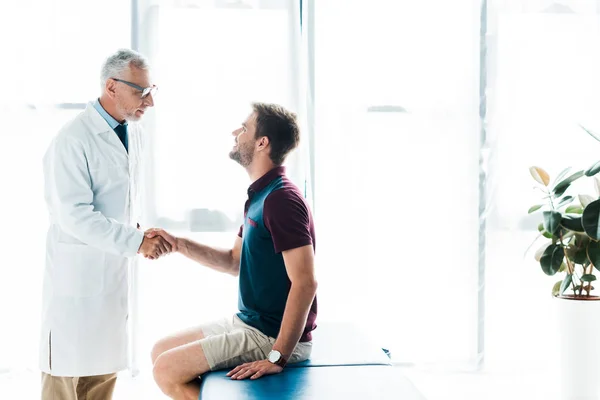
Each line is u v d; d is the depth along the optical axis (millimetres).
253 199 2570
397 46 3752
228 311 3740
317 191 3771
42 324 2693
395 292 3842
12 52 3566
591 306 3389
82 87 3621
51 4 3576
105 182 2695
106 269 2678
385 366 2482
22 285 3645
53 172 2633
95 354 2664
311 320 2564
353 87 3738
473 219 3838
